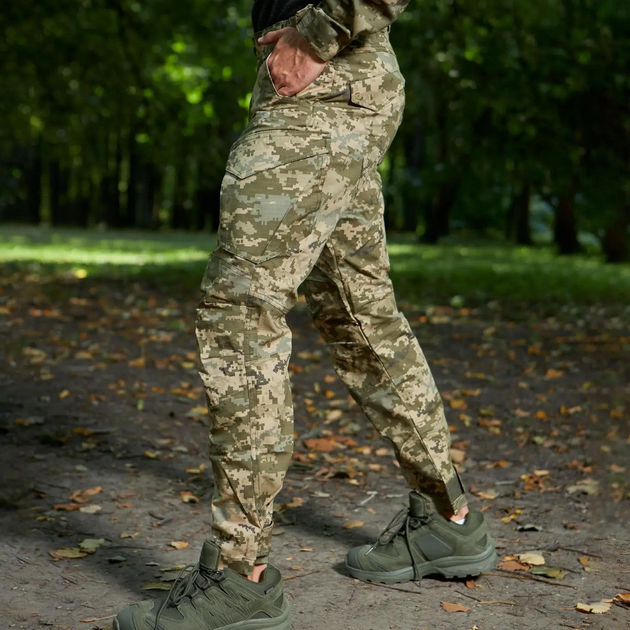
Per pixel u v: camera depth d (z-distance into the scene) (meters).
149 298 10.22
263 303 2.24
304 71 2.22
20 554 2.99
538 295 11.98
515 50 13.56
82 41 14.95
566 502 3.67
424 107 24.72
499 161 16.45
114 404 5.17
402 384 2.62
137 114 16.58
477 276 14.67
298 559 3.00
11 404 5.00
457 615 2.54
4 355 6.38
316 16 2.17
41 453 4.20
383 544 2.81
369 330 2.59
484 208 40.69
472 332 8.66
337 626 2.47
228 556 2.30
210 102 16.64
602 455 4.45
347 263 2.52
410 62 14.92
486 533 2.79
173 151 18.70
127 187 40.53
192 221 44.56
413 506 2.77
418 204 37.94
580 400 5.77
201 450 4.43
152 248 21.78
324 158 2.25
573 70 13.38
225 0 14.50
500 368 6.86
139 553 3.04
